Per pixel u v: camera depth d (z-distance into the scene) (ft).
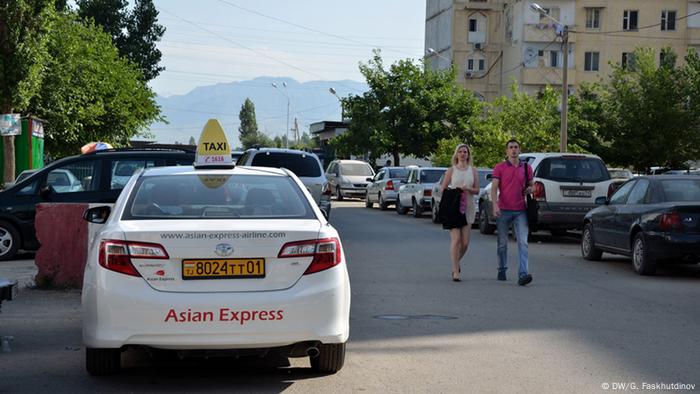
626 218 53.26
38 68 99.55
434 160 173.88
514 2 244.63
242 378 24.70
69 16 135.44
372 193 137.08
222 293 22.24
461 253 47.47
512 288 44.37
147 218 24.16
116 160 57.11
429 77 207.31
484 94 259.19
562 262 58.59
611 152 166.20
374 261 56.90
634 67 176.04
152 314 21.94
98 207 30.68
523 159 76.48
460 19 259.39
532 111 141.49
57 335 30.96
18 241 56.75
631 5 238.07
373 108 203.92
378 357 27.53
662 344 29.89
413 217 111.65
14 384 23.86
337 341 23.08
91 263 23.17
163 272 22.24
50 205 42.75
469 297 40.91
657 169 155.63
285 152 74.33
